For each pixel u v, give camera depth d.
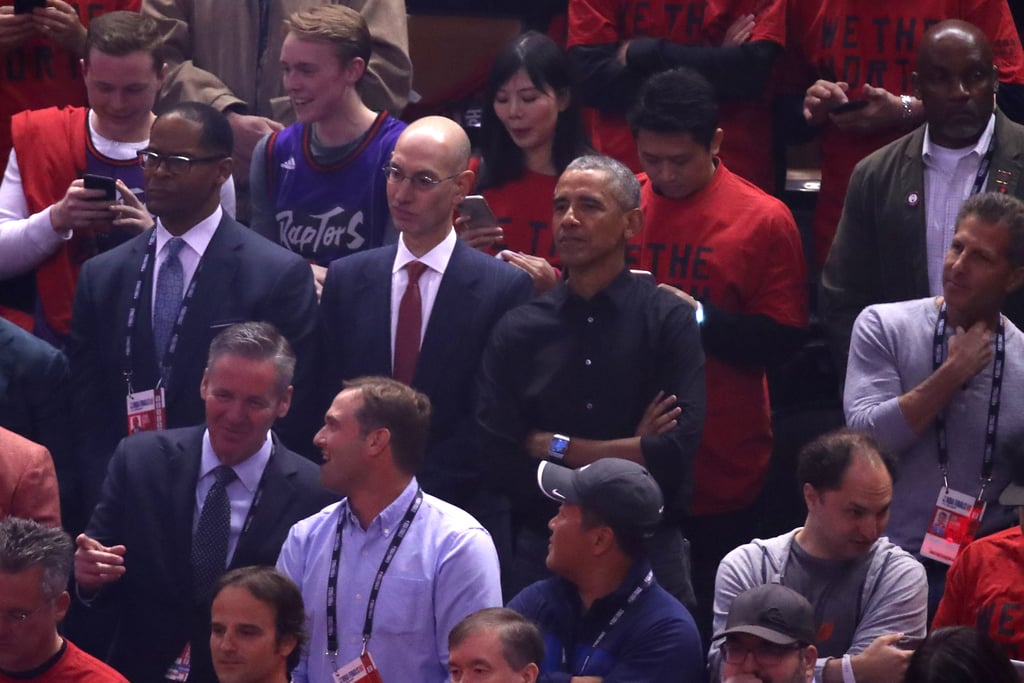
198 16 23.52
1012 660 15.66
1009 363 17.95
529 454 17.77
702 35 22.80
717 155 22.77
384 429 15.93
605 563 15.24
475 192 21.22
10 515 17.17
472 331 18.67
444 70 24.94
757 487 20.55
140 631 17.09
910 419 17.80
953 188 20.12
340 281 19.08
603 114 22.95
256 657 14.63
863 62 22.47
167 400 18.91
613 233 17.77
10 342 19.14
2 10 22.81
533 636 13.87
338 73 20.81
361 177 20.88
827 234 22.73
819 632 16.11
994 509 17.89
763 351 20.08
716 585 16.56
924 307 18.39
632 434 17.69
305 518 17.11
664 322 17.78
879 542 16.52
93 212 20.73
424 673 15.77
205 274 19.20
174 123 19.12
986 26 22.34
